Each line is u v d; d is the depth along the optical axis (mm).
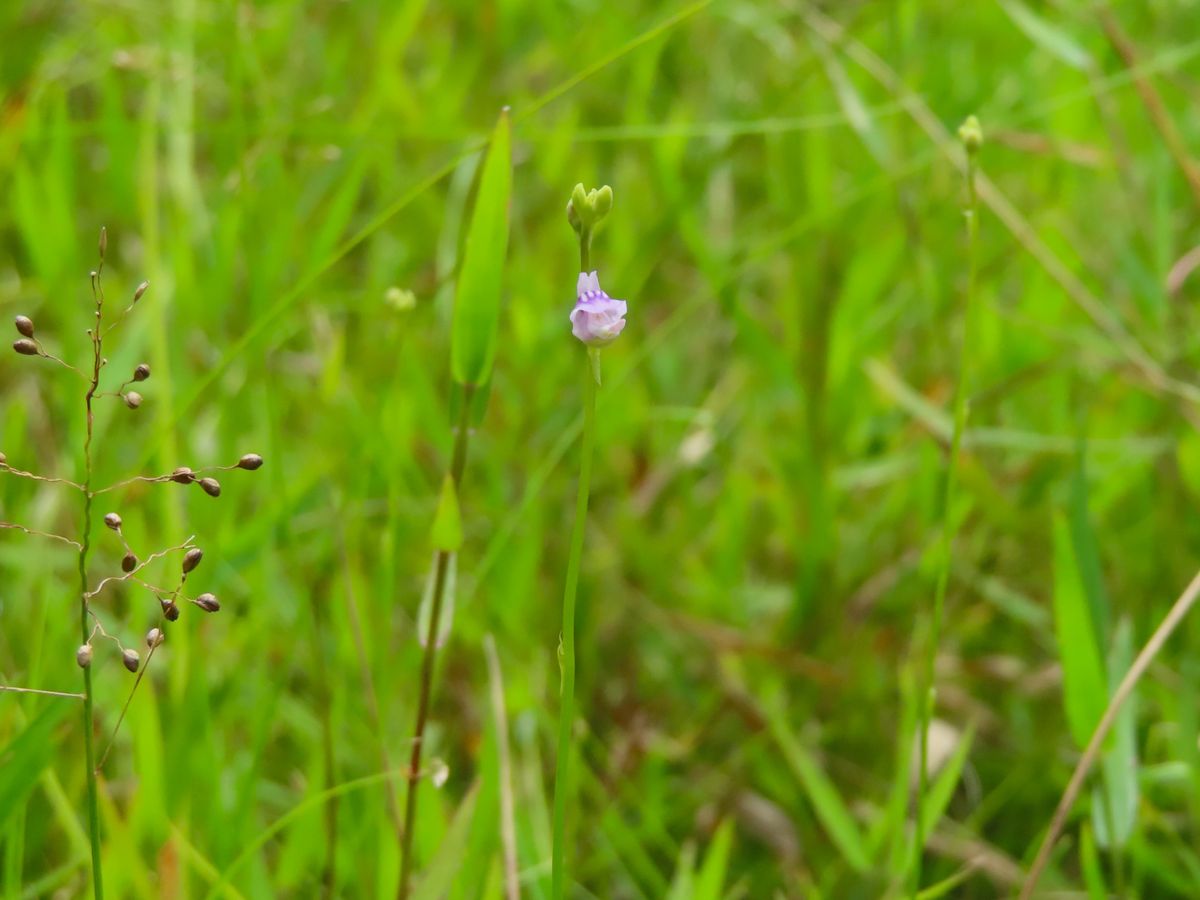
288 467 454
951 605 449
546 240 559
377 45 646
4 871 362
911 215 494
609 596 454
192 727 371
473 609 427
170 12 557
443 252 507
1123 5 660
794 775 416
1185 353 493
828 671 427
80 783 377
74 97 629
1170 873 376
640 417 490
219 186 521
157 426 399
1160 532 445
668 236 591
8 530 419
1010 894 398
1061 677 424
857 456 508
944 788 354
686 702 439
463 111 644
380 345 506
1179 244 565
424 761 377
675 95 669
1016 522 444
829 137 581
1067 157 529
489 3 666
